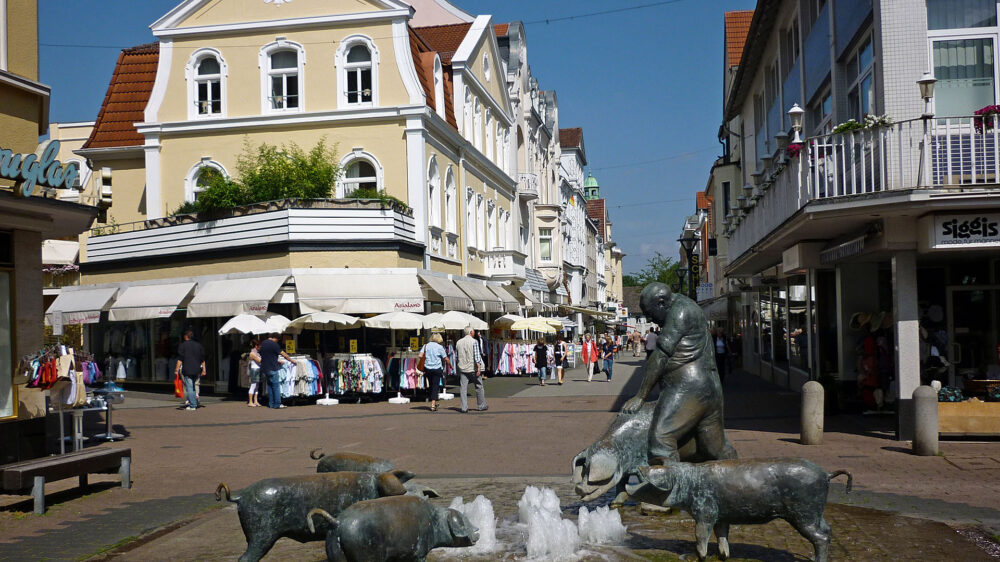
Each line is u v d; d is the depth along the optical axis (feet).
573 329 196.65
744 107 101.04
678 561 21.43
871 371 53.16
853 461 35.63
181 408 69.92
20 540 25.09
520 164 155.63
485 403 67.56
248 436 49.96
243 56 95.35
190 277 87.15
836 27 51.85
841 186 43.62
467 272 110.52
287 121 93.56
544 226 174.50
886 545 22.56
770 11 71.10
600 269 336.70
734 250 84.99
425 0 140.97
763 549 22.33
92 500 31.07
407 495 19.06
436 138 98.37
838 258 49.73
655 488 20.61
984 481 31.14
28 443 39.27
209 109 96.84
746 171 99.96
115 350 101.14
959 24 41.55
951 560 21.20
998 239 38.24
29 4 41.37
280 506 19.47
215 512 28.68
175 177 96.89
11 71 40.06
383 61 92.58
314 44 93.97
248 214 82.53
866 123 40.45
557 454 40.27
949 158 38.34
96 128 105.91
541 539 22.29
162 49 97.25
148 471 37.50
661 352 25.52
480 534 23.47
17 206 36.52
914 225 40.65
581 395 77.30
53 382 39.17
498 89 135.64
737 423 50.49
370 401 75.66
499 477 34.04
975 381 42.27
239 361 83.10
